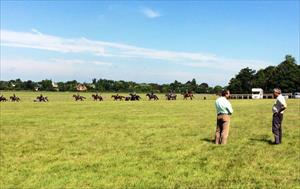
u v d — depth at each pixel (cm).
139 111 4975
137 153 1886
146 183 1342
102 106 6319
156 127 3022
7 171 1541
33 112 4816
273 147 2025
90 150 1986
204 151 1922
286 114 4244
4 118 3897
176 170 1518
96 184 1338
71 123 3369
